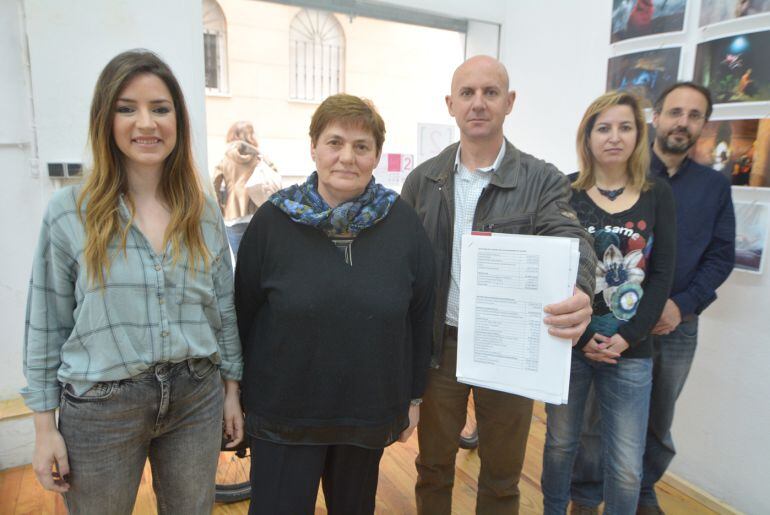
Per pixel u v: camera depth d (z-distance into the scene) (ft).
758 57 5.97
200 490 3.97
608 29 7.89
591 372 5.24
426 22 9.73
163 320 3.54
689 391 7.09
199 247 3.74
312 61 9.03
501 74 4.70
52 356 3.46
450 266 5.04
